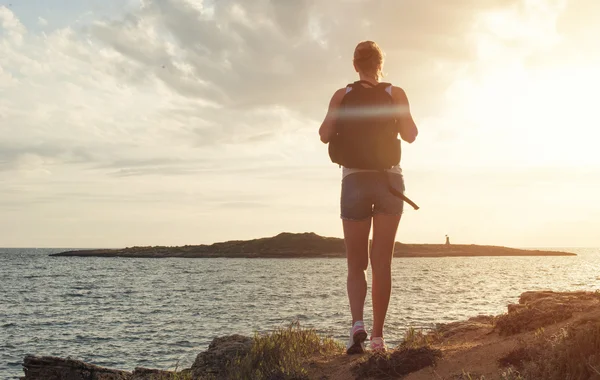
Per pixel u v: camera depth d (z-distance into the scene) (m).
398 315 27.12
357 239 4.11
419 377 3.37
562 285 52.09
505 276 76.19
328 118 4.07
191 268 122.12
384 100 3.97
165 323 29.61
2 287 61.78
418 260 183.12
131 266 134.88
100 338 24.94
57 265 138.12
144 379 5.81
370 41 4.20
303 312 32.00
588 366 2.80
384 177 4.02
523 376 2.96
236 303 40.00
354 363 3.88
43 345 23.39
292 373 3.88
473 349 3.64
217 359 5.01
